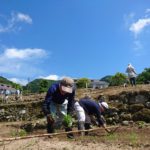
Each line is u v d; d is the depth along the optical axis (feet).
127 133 42.63
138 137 38.70
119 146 33.12
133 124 57.16
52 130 39.86
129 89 74.33
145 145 32.91
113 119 62.08
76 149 31.96
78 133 42.91
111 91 77.97
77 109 43.19
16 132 52.85
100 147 32.73
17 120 92.63
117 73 167.73
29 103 94.38
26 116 92.07
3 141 35.40
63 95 39.37
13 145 34.22
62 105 40.04
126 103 67.67
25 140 36.68
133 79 89.30
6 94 155.02
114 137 38.45
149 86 75.31
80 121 42.88
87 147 32.81
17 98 131.95
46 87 181.27
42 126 63.41
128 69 89.04
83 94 84.07
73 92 40.24
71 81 39.88
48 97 39.40
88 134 42.83
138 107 63.16
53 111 39.55
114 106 66.80
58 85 39.60
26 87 271.90
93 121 46.11
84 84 176.86
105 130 45.27
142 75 175.52
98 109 43.65
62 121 40.42
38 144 34.35
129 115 61.16
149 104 62.95
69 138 38.32
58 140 36.73
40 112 89.25
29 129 64.03
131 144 33.68
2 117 95.50
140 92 66.74
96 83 255.09
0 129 62.85
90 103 43.65
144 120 59.31
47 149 32.09
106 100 70.23
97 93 81.20
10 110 95.91
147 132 43.68
